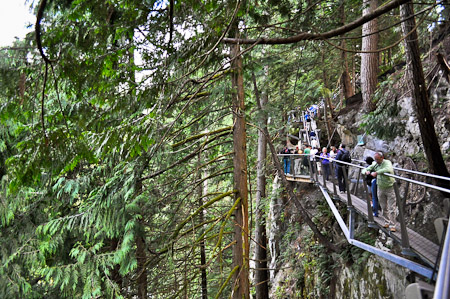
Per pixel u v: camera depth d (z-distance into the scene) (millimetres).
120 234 8992
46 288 9656
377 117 11031
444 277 1604
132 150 5367
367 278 8641
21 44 4266
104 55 4840
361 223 10398
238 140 8312
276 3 6145
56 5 4262
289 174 16625
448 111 9617
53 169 4809
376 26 13633
